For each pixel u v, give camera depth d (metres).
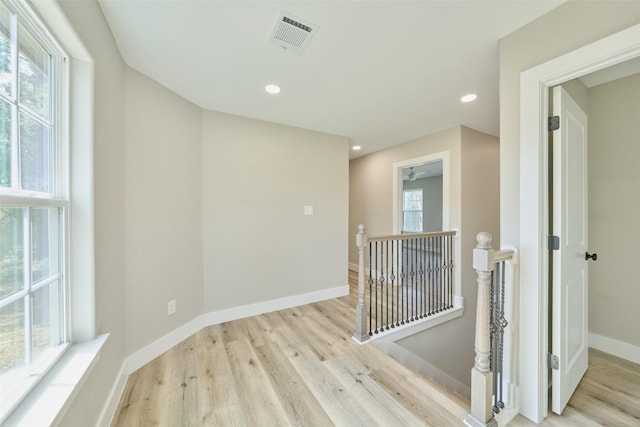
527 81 1.44
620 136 1.97
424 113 2.81
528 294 1.43
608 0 1.18
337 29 1.52
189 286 2.42
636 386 1.65
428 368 2.78
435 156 3.51
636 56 1.14
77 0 1.12
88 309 1.25
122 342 1.70
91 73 1.26
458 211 3.26
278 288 3.07
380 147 4.26
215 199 2.69
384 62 1.86
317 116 2.88
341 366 1.89
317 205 3.37
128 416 1.42
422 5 1.34
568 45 1.30
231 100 2.46
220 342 2.26
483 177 3.47
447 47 1.69
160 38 1.59
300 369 1.85
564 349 1.48
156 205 2.07
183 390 1.63
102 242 1.40
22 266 0.94
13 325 0.88
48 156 1.13
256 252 2.93
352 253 5.14
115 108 1.62
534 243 1.41
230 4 1.34
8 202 0.82
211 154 2.66
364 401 1.53
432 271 3.15
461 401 1.57
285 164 3.13
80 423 1.07
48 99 1.13
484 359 1.34
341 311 3.02
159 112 2.12
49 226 1.11
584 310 1.77
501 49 1.59
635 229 1.92
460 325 3.23
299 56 1.79
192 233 2.46
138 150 1.92
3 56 0.85
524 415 1.44
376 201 4.52
